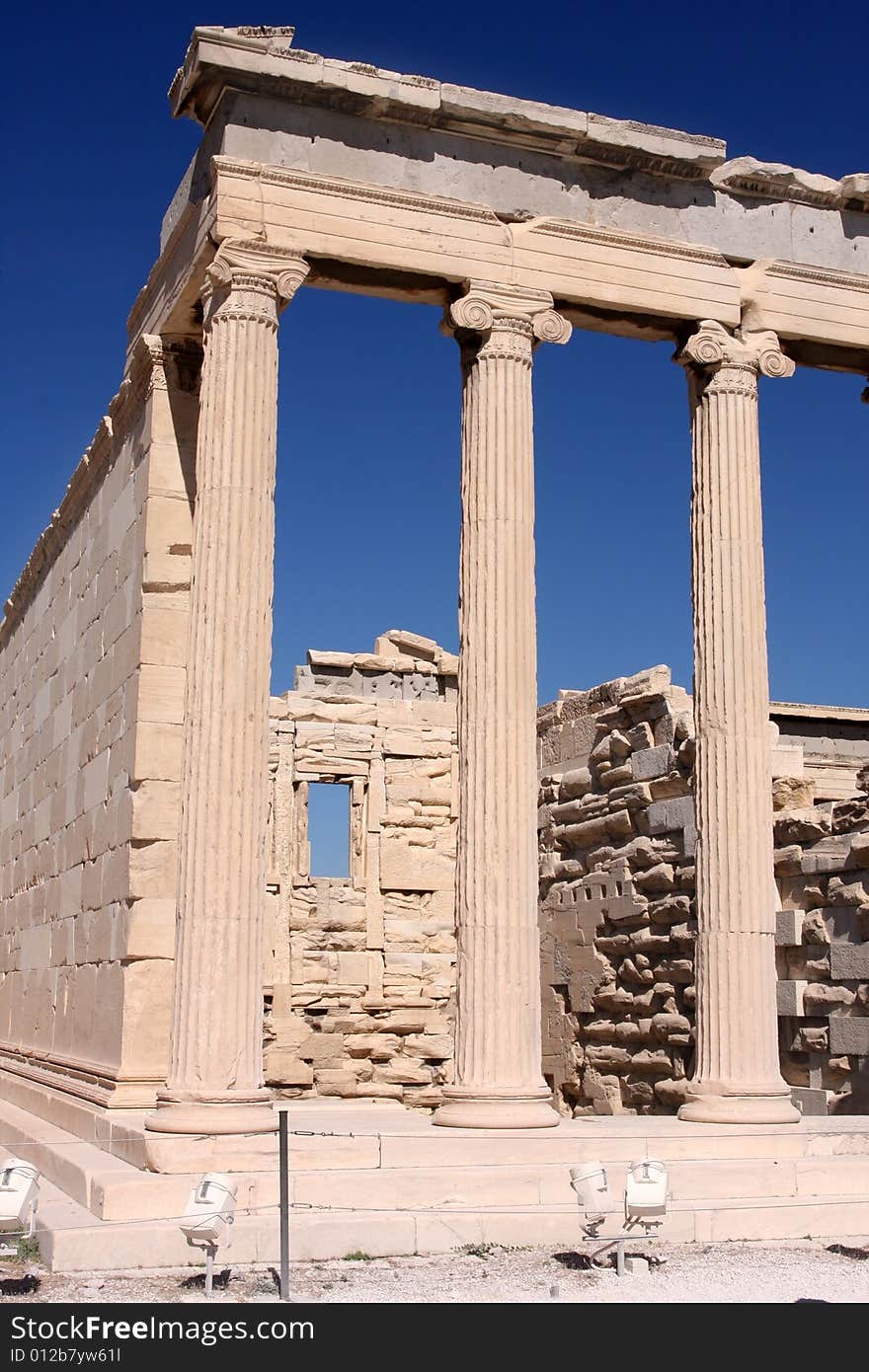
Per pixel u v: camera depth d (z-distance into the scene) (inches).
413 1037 1307.8
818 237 954.7
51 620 1219.9
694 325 911.7
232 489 776.9
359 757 1337.4
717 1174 745.0
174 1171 684.7
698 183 924.6
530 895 803.4
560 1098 1223.5
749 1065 829.8
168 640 880.3
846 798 1125.1
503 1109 761.0
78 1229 619.5
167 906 854.5
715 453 900.6
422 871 1338.6
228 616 765.3
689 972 1054.4
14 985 1259.2
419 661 1390.3
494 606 822.5
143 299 959.0
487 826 801.6
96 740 992.9
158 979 845.8
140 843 854.5
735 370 905.5
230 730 753.6
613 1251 658.8
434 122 855.1
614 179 903.1
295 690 1346.0
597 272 877.8
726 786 863.7
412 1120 865.5
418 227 839.1
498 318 847.1
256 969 741.3
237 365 787.4
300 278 807.1
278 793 1304.1
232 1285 583.5
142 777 859.4
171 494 895.7
